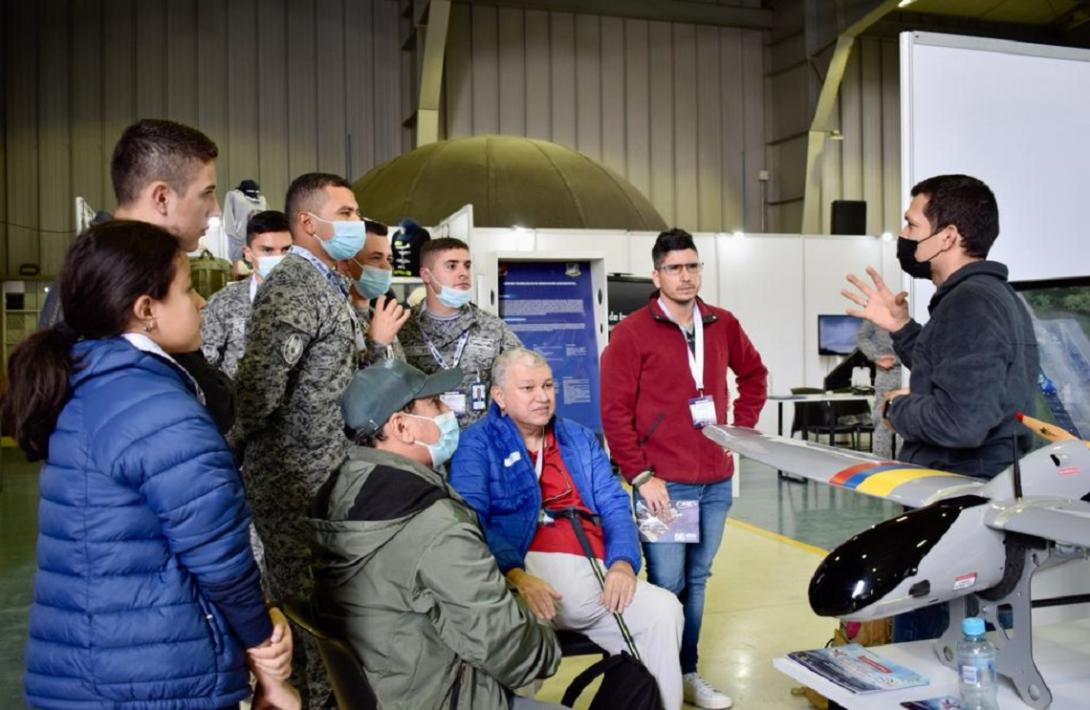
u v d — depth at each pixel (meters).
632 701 1.96
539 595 2.15
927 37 3.23
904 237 2.11
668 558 2.75
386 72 14.27
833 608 1.41
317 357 2.26
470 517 1.74
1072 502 1.41
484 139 13.35
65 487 1.30
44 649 1.31
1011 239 3.36
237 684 1.39
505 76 14.34
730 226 15.34
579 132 14.66
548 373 2.45
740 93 15.40
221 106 13.46
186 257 1.48
